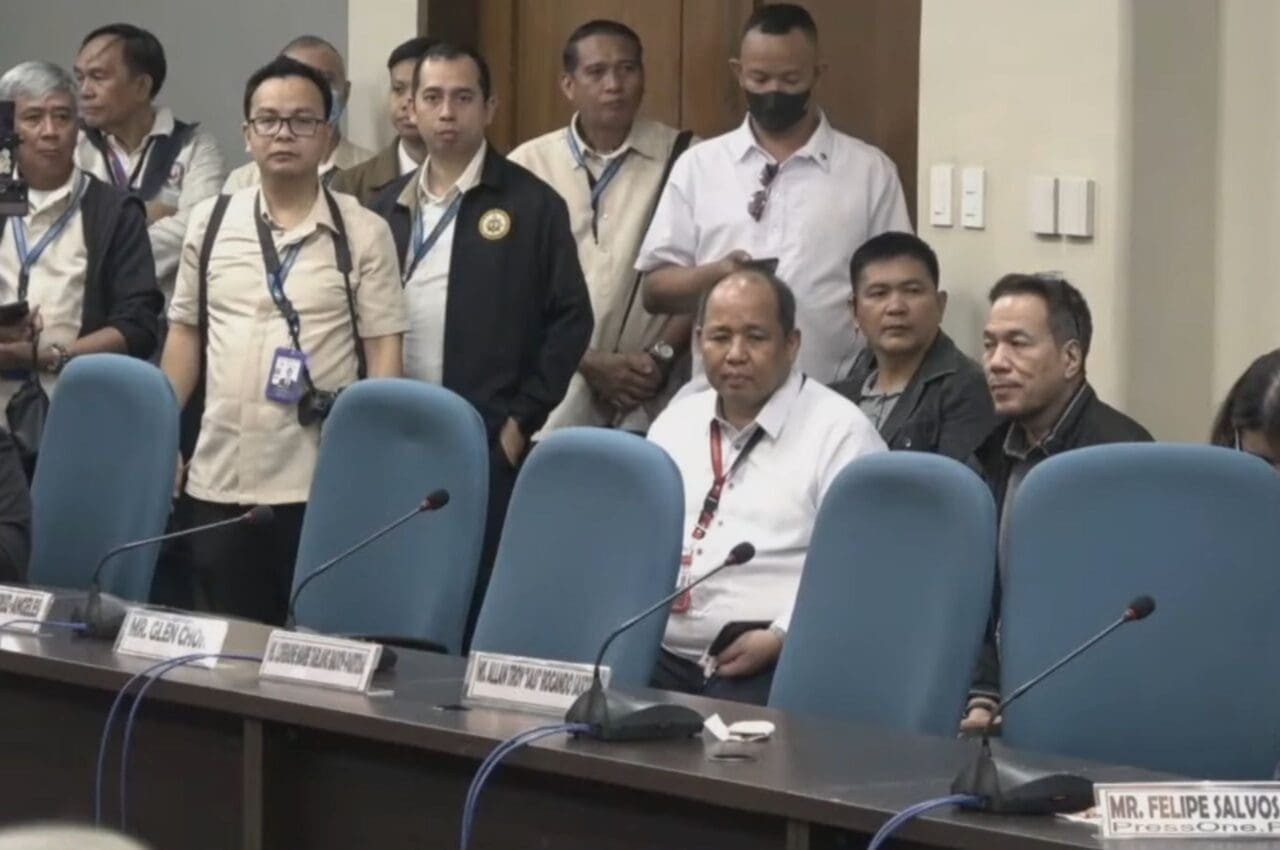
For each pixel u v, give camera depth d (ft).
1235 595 30.91
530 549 37.58
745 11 58.80
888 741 28.71
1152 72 47.70
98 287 53.11
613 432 37.35
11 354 51.44
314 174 48.42
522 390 50.65
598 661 29.40
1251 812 23.36
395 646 38.68
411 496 40.81
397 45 63.46
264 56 67.51
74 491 45.80
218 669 32.83
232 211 48.83
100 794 33.19
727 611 40.09
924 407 44.57
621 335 53.78
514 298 50.52
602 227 53.98
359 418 41.78
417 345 50.57
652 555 35.65
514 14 63.21
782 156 50.72
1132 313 47.83
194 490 48.29
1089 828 23.57
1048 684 31.73
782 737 28.84
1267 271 47.88
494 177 50.93
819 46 56.90
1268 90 47.70
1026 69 49.19
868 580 33.73
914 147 56.03
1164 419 48.42
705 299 41.27
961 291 50.78
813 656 34.17
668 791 26.17
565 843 27.81
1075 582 31.78
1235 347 48.49
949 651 32.32
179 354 49.21
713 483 40.88
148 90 61.82
